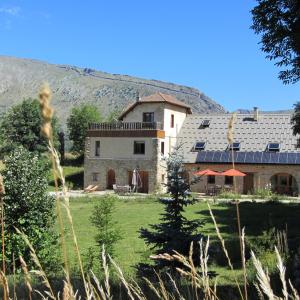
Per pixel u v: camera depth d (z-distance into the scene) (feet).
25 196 42.39
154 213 98.84
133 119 164.14
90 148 164.45
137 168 156.87
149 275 32.45
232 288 26.76
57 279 31.71
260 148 154.81
